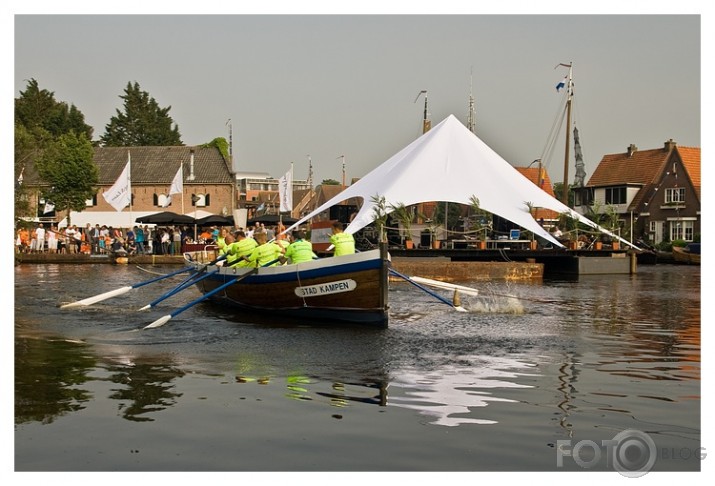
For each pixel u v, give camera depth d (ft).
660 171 173.88
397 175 90.63
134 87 306.96
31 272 94.38
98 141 297.74
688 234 168.45
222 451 19.35
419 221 102.78
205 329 39.91
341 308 41.83
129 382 26.89
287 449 19.51
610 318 45.91
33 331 39.37
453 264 85.92
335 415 22.50
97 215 190.80
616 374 28.48
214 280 51.08
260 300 45.93
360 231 100.27
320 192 249.14
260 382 26.86
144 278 82.64
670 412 23.03
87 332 38.91
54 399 24.41
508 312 48.85
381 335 37.91
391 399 24.45
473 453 19.26
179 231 134.72
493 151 99.91
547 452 19.39
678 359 31.65
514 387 26.18
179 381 27.02
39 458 18.93
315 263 42.01
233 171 195.62
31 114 255.29
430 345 34.83
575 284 78.07
